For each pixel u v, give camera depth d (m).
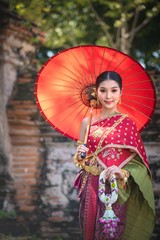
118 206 4.25
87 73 4.69
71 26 13.43
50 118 4.80
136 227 4.44
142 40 14.05
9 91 8.33
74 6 13.43
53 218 7.97
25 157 8.22
